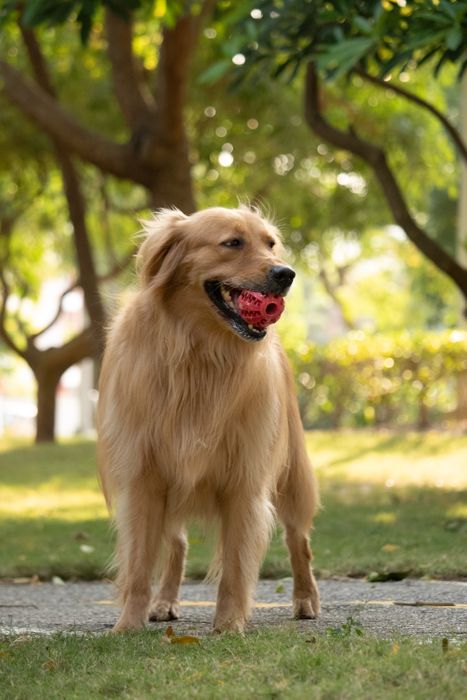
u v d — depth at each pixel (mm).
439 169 24922
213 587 8188
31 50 18797
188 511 6230
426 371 21578
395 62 8953
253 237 6000
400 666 4480
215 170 24328
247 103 21141
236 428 6031
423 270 37875
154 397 5980
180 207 16094
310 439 20188
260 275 5832
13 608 7266
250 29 10922
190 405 5973
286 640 5230
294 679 4461
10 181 25000
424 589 7500
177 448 5969
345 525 10594
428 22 8578
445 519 10812
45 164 22609
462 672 4391
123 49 16172
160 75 15547
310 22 10828
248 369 5988
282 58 14055
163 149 15898
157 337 5988
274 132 22062
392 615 6410
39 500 13914
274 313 5805
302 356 22453
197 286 5922
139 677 4594
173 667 4758
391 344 21906
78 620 6672
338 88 22422
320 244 25797
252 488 6105
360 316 61719
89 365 39531
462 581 7906
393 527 10383
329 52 8672
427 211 35219
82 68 21797
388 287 51656
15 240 28453
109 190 27828
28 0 10773
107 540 10273
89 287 20094
